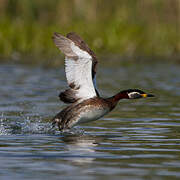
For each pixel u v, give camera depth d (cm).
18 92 1847
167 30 3038
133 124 1281
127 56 2983
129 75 2338
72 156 916
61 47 1133
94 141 1065
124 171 811
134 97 1243
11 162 866
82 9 3023
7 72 2400
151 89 1931
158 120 1337
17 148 984
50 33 2958
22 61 2805
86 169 823
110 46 2973
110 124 1288
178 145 1018
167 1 3034
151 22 3058
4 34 2942
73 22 2977
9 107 1542
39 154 930
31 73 2392
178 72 2441
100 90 1886
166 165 849
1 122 1298
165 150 970
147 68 2594
